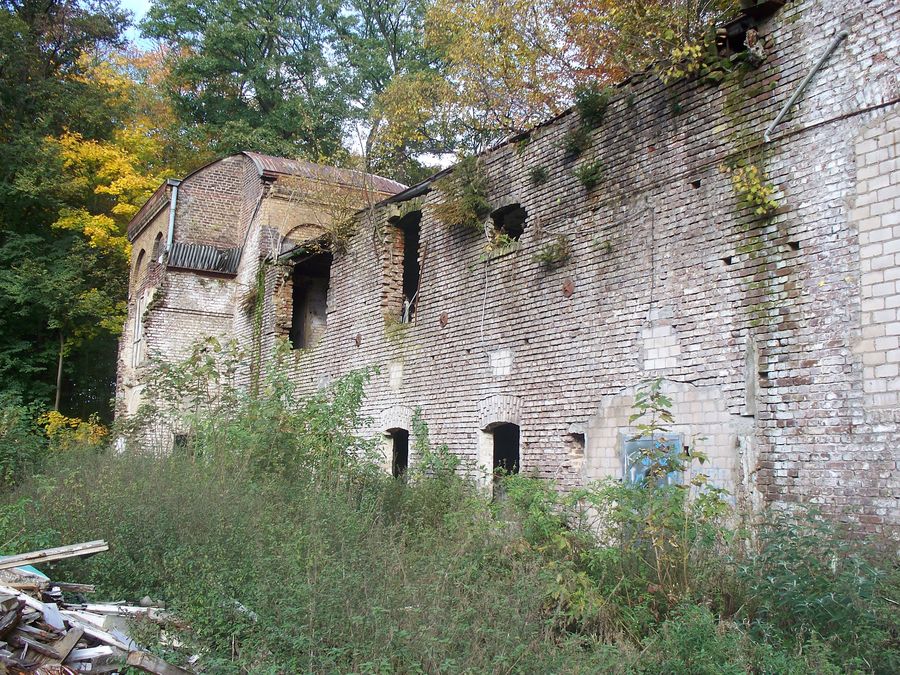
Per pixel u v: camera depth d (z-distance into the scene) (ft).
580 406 39.52
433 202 53.01
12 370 100.58
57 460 45.37
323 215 81.30
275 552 25.55
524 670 19.94
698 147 34.96
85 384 115.55
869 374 27.96
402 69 123.34
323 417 44.34
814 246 30.14
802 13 31.50
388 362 55.88
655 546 25.64
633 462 28.94
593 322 39.34
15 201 99.19
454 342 49.37
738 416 31.86
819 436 29.12
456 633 20.70
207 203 88.33
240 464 40.40
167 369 58.95
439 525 33.78
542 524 27.99
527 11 70.44
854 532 26.76
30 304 99.60
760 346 31.48
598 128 40.34
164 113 129.80
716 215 33.86
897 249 27.73
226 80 124.16
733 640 21.08
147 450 47.75
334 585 22.45
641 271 37.01
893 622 21.47
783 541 24.02
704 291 33.94
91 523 28.99
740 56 33.55
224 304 86.02
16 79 104.12
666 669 20.38
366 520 31.14
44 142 101.40
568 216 41.70
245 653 20.56
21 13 111.55
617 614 24.16
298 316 78.54
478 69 74.95
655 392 29.25
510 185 46.11
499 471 45.83
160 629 21.84
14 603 19.53
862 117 29.19
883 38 28.89
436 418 50.16
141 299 91.71
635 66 45.73
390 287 57.93
